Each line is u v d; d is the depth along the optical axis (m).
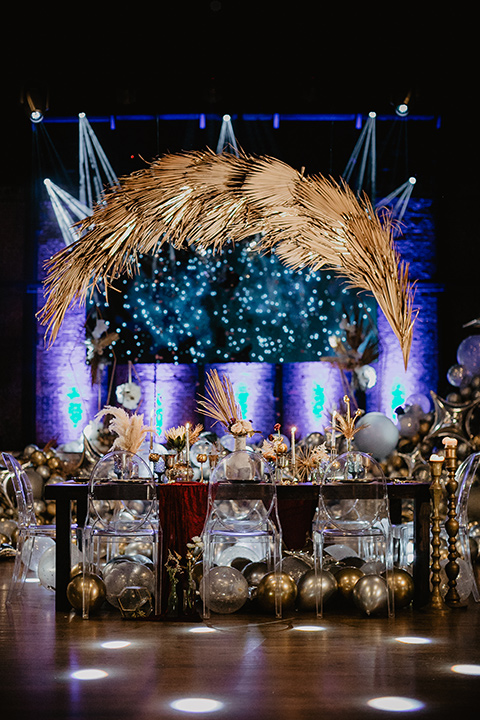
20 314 11.90
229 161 5.50
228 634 4.28
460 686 3.30
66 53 10.50
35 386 11.84
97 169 11.88
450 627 4.42
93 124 11.84
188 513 4.84
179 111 11.21
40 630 4.40
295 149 11.80
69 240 11.93
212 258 11.96
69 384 11.84
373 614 4.74
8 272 11.97
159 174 5.55
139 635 4.27
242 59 10.66
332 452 5.57
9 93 10.84
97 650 3.93
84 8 9.90
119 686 3.31
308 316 11.92
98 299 11.90
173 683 3.35
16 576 5.30
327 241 5.32
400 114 10.79
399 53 10.41
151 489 4.78
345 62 10.65
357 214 5.26
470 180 11.83
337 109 11.22
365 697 3.16
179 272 11.96
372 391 11.70
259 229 5.74
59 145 11.91
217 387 5.35
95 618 4.74
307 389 11.89
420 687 3.29
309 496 4.95
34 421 11.82
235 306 11.96
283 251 5.80
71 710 3.01
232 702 3.10
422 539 4.96
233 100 11.09
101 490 4.79
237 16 10.15
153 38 10.38
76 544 5.53
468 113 11.25
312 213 5.32
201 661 3.71
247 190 5.48
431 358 11.80
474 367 8.98
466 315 11.84
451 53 10.34
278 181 5.45
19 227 11.96
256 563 5.19
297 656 3.79
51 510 8.52
